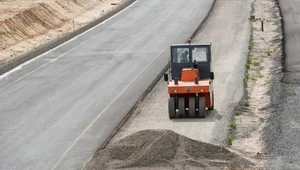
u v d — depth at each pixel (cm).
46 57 8438
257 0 12962
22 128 5247
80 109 5753
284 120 4959
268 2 12656
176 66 5438
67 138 4900
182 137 4294
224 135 4750
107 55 8412
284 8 11450
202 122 5106
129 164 3997
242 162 4053
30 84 6912
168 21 11106
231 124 4981
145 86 6544
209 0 13150
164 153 4072
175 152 4109
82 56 8419
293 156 4128
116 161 4081
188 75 5309
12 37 9656
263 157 4219
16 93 6538
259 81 6656
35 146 4750
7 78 7281
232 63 7456
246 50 8231
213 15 11406
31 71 7588
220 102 5709
